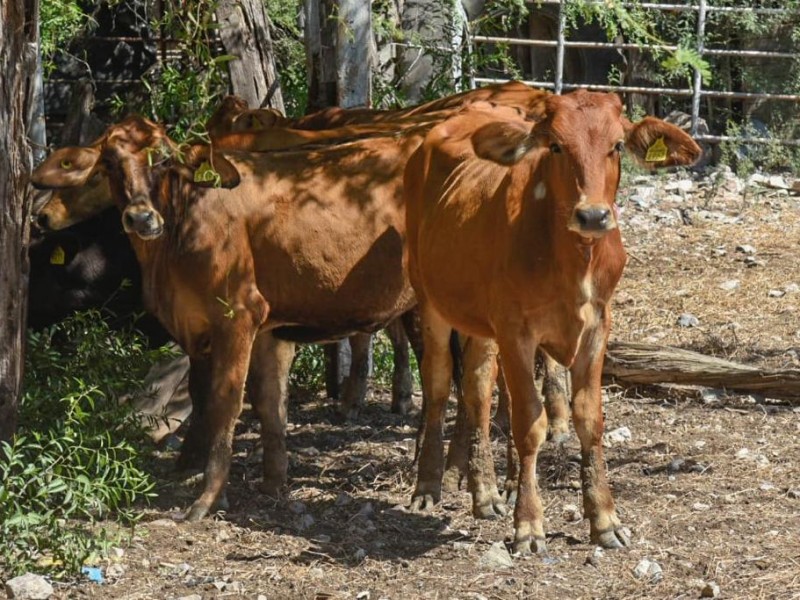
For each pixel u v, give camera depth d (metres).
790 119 17.77
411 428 9.59
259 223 7.79
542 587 6.31
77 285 9.80
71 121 11.46
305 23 10.73
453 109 8.76
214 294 7.68
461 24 13.15
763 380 9.62
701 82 17.83
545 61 19.00
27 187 7.26
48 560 6.57
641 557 6.66
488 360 7.36
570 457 8.41
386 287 8.02
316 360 10.73
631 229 15.13
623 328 11.59
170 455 8.90
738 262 13.73
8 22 6.95
